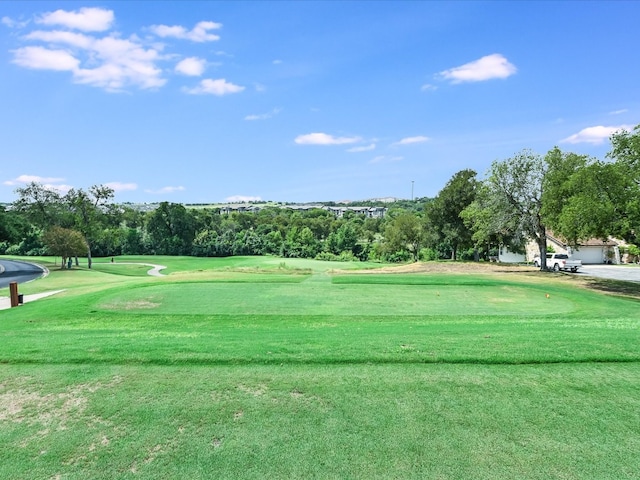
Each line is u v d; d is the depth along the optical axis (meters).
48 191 59.56
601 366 6.64
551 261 41.53
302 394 5.71
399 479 4.14
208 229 97.94
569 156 30.61
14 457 4.48
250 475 4.19
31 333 10.34
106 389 5.87
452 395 5.68
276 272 31.91
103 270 52.75
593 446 4.64
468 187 47.56
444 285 22.44
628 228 21.28
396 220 67.00
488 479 4.14
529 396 5.67
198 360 6.81
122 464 4.37
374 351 7.18
